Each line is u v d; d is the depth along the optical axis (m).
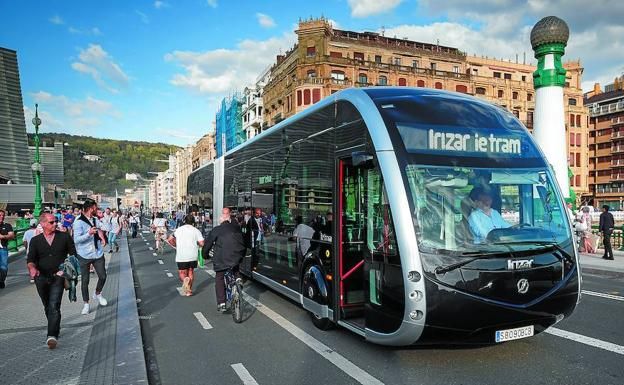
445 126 5.78
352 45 63.38
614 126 87.44
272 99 69.88
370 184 5.88
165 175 155.62
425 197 5.34
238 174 13.37
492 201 5.54
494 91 71.69
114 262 16.41
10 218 36.16
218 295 8.70
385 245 5.46
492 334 5.24
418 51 67.69
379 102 6.06
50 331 6.33
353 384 5.19
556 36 18.66
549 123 18.91
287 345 6.72
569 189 19.36
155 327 7.97
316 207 7.52
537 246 5.39
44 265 6.43
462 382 5.13
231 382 5.39
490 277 5.11
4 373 5.42
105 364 5.70
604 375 5.25
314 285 7.39
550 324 5.51
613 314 8.04
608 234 15.71
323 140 7.32
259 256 10.80
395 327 5.33
